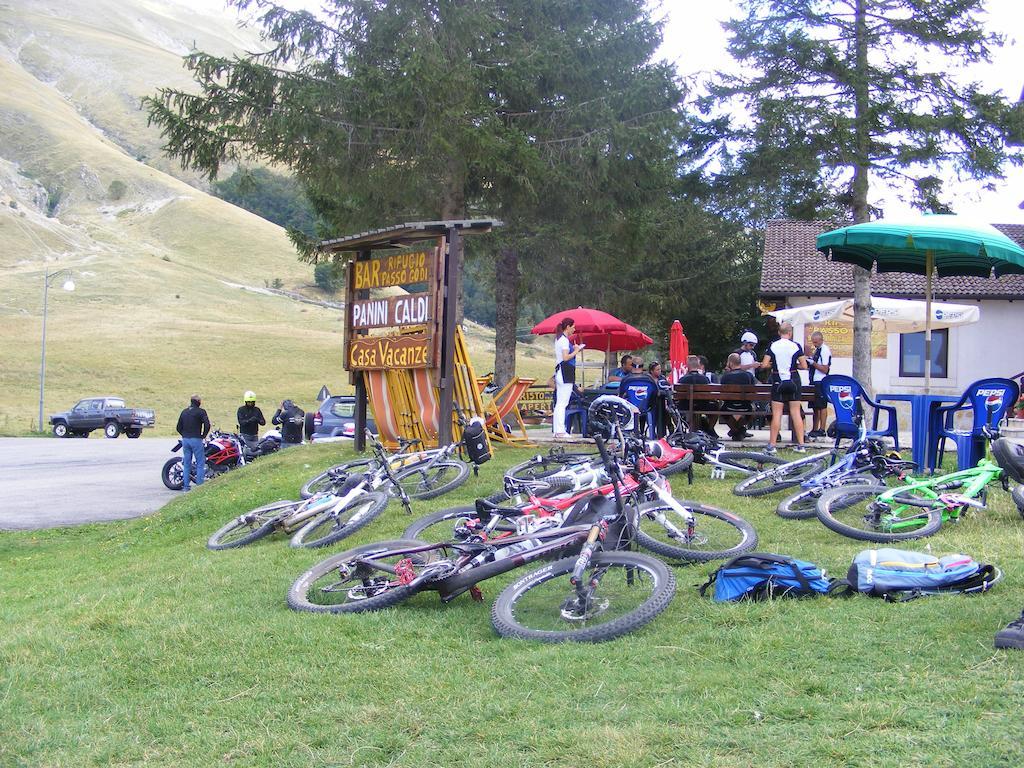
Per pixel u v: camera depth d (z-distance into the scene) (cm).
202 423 1691
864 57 1538
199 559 834
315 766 389
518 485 721
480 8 1714
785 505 809
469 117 1681
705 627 519
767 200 1898
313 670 496
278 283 12975
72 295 9975
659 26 1828
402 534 820
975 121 1502
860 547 689
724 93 1620
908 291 2202
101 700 477
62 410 5294
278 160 1722
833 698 410
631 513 612
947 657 447
